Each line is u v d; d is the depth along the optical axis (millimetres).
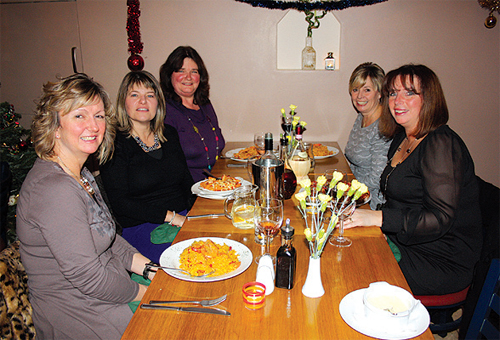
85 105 1198
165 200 2041
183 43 3291
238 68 3316
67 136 1210
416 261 1512
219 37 3268
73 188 1136
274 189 1583
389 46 3193
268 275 975
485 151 3348
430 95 1479
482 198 1684
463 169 1410
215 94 3381
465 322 1267
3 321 1060
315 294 963
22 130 2682
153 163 1981
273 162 1635
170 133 2172
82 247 1104
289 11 3232
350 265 1125
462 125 3318
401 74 1555
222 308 923
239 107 3395
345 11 3158
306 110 3359
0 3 3305
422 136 1528
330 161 2451
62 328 1196
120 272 1318
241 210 1426
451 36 3150
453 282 1478
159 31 3275
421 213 1385
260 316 892
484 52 3162
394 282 1033
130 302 1276
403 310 850
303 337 820
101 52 3357
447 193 1365
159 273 1097
